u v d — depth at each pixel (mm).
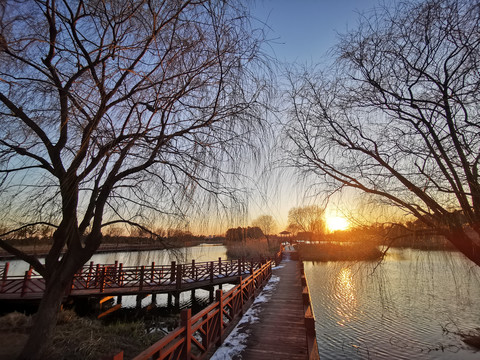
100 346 6285
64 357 5441
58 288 4996
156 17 3375
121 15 3555
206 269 13398
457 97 3723
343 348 8734
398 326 9797
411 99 3922
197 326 3727
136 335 7461
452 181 3650
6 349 5930
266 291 10539
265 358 4328
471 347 8180
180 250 3801
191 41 3541
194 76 3568
